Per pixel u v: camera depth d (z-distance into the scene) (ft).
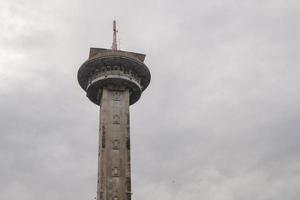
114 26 348.59
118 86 315.37
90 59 311.06
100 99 319.88
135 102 339.16
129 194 281.54
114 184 282.36
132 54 321.52
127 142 297.33
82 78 322.55
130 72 316.60
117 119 304.30
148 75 326.24
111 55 310.45
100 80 310.24
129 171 288.30
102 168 285.43
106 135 296.71
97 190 288.30
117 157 291.17
